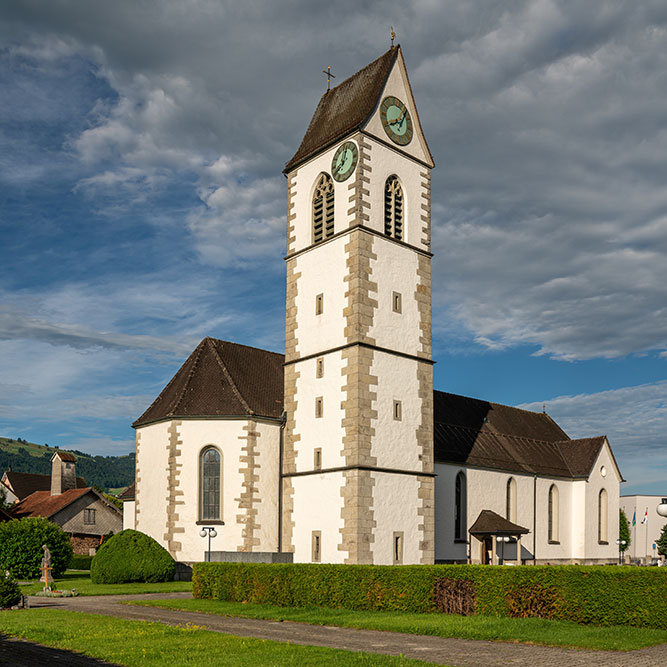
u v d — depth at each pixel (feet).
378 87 164.04
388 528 147.84
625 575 91.20
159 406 179.63
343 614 103.14
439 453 187.01
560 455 241.96
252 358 190.70
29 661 68.23
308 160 171.32
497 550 201.98
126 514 206.59
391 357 155.43
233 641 78.64
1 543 178.50
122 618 99.60
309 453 156.25
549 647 78.43
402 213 166.20
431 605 103.55
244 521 162.81
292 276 168.76
